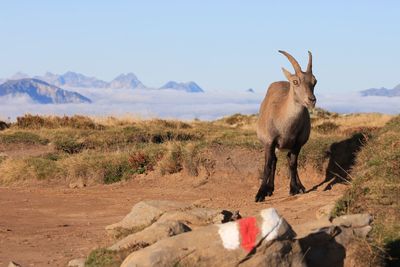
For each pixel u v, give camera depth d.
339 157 17.11
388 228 9.64
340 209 10.68
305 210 12.88
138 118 35.50
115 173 19.97
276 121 15.23
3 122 32.06
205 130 32.91
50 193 18.86
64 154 23.62
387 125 17.23
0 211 16.28
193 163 19.03
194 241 7.95
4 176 21.02
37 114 32.81
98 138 26.17
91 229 13.51
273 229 7.69
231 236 7.80
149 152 20.31
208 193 17.39
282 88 15.93
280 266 7.73
